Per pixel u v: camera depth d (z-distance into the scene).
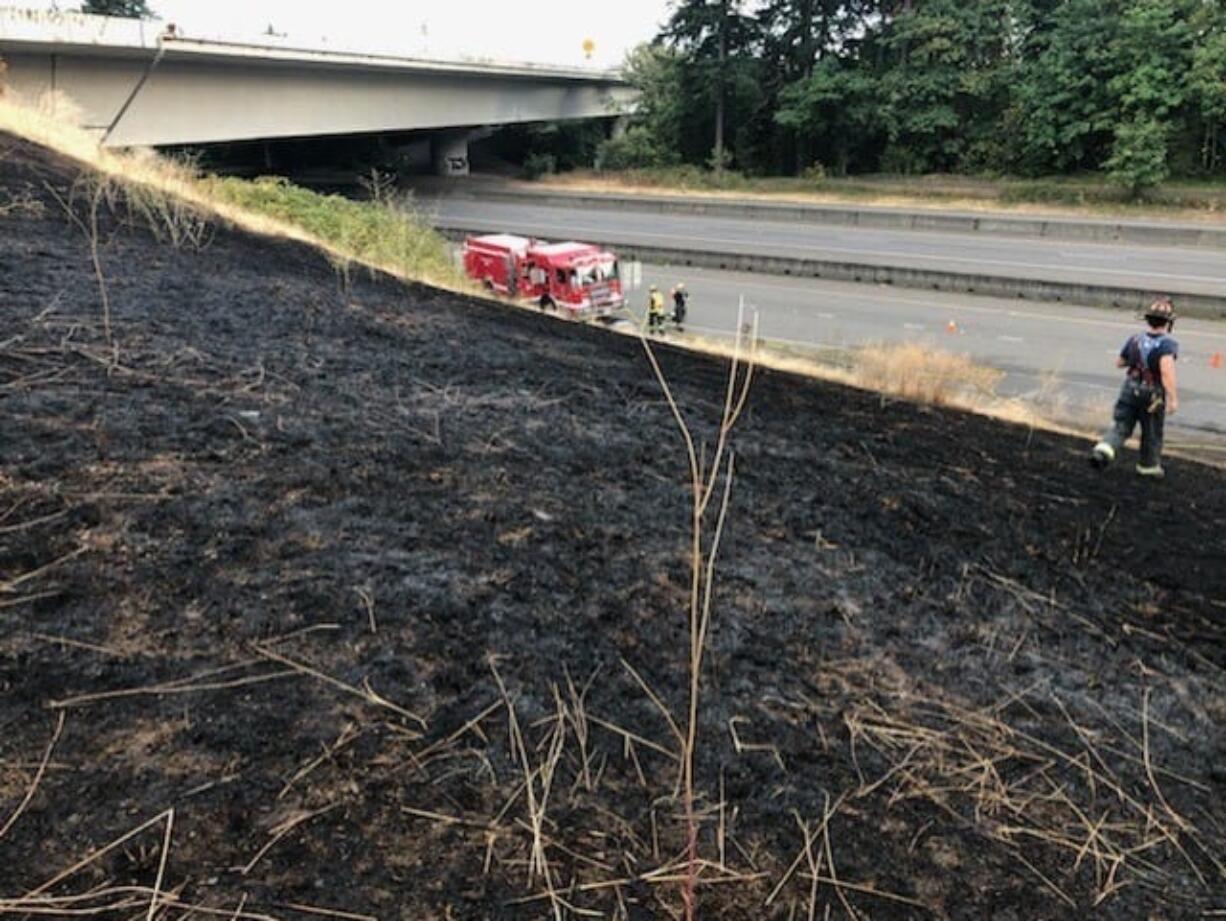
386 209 17.75
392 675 2.24
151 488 2.87
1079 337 18.12
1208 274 22.59
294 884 1.63
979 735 2.56
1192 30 33.50
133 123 22.80
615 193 40.69
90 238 6.38
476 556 2.91
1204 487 6.66
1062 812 2.30
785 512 4.01
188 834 1.69
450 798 1.91
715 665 2.62
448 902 1.66
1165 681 3.15
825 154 44.59
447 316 7.05
